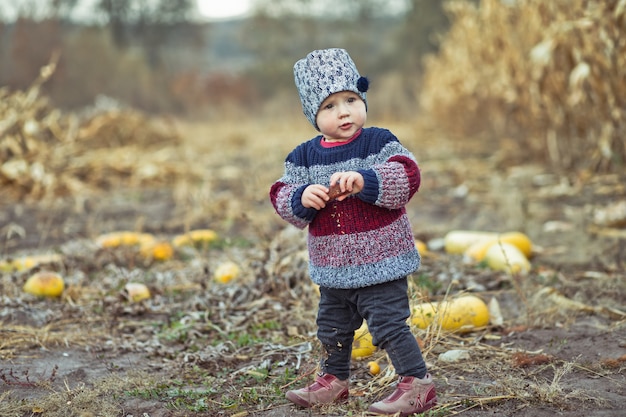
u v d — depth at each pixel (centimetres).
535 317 418
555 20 844
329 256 292
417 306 394
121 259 570
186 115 2830
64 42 2486
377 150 291
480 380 334
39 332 418
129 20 4078
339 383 311
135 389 334
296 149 308
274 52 3956
